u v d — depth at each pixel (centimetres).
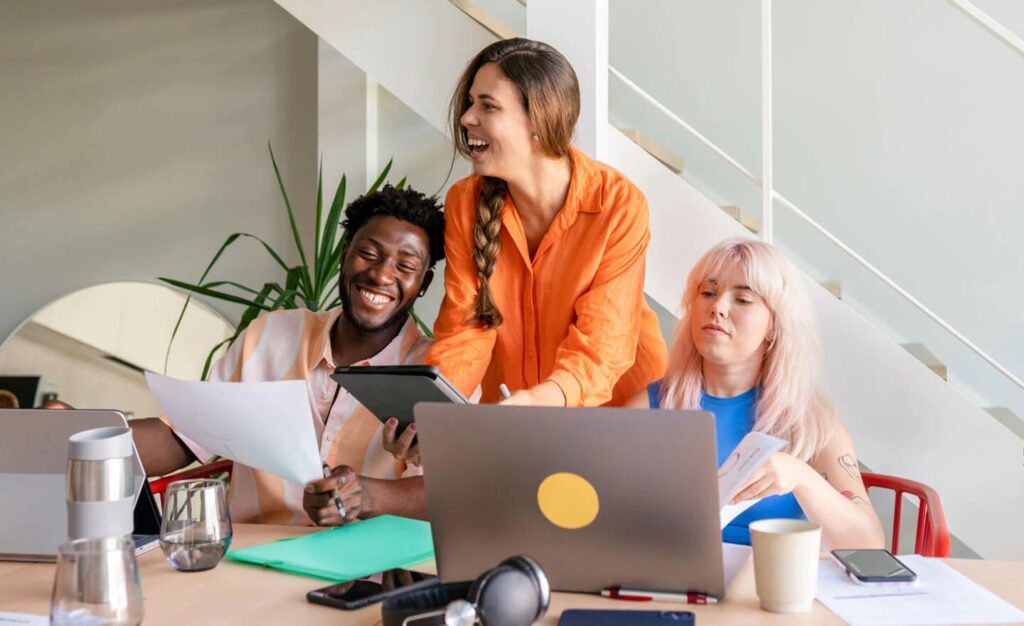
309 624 124
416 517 183
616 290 222
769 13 307
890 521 375
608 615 123
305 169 424
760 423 202
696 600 130
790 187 398
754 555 128
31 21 454
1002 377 379
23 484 157
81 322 443
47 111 452
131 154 444
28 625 123
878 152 389
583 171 225
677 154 409
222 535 149
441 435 131
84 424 154
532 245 234
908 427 289
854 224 392
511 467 130
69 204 450
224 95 433
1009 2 379
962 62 381
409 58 308
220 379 221
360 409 210
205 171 436
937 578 139
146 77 442
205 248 435
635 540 129
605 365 217
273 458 167
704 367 211
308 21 315
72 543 108
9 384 443
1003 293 379
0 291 456
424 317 414
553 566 133
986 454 284
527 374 234
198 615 128
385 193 219
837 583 137
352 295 213
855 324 292
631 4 413
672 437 123
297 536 167
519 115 216
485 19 313
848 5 391
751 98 402
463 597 119
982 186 380
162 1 441
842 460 200
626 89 413
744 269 201
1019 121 376
